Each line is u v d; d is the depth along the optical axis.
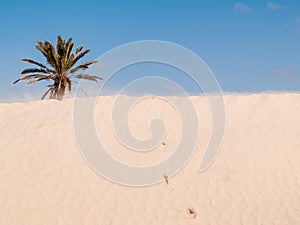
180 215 10.78
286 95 14.61
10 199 10.92
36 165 11.90
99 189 11.45
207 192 11.54
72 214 10.64
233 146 12.92
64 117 13.49
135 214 10.77
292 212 10.91
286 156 12.68
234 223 10.59
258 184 11.84
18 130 12.98
